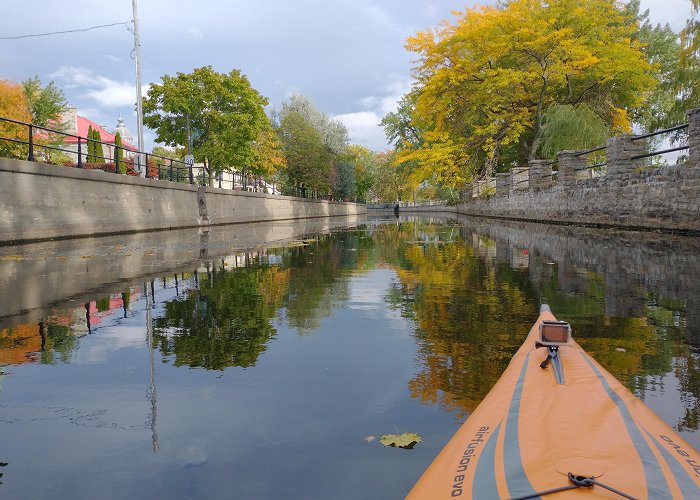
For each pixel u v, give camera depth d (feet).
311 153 169.99
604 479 3.75
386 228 84.64
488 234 55.26
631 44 104.73
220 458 7.05
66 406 8.91
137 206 64.59
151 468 6.79
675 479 3.86
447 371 10.59
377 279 24.30
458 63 93.71
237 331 14.33
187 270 27.73
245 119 101.35
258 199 117.39
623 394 5.95
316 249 42.27
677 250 30.60
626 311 15.69
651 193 44.39
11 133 102.53
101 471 6.72
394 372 10.60
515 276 23.77
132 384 10.02
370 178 325.83
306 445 7.39
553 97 98.94
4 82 104.12
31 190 44.57
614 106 97.40
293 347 12.63
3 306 17.67
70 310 17.07
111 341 13.21
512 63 95.09
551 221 72.43
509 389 6.41
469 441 5.16
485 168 111.14
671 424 7.70
